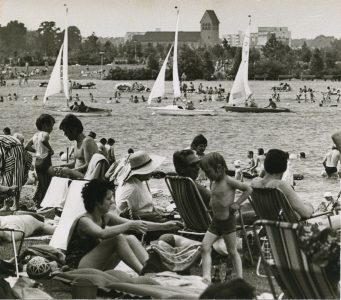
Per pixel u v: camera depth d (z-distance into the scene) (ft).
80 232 28.55
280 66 422.00
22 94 333.21
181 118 239.71
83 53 431.43
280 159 30.86
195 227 32.63
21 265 30.71
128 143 181.88
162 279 27.71
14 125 214.90
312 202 76.74
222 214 28.73
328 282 22.25
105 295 26.43
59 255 30.89
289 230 22.06
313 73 420.36
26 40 404.57
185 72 423.23
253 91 352.28
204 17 434.30
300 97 326.03
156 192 62.59
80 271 27.27
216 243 31.17
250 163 95.14
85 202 28.73
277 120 233.96
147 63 458.09
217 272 29.27
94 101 308.19
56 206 41.34
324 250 21.57
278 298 24.45
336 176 101.30
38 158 49.73
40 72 401.49
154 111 243.60
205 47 437.99
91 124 222.69
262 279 30.12
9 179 47.91
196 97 331.57
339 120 233.96
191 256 29.86
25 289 25.57
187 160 32.35
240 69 253.44
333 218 33.65
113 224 29.84
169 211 39.42
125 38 484.33
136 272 28.43
